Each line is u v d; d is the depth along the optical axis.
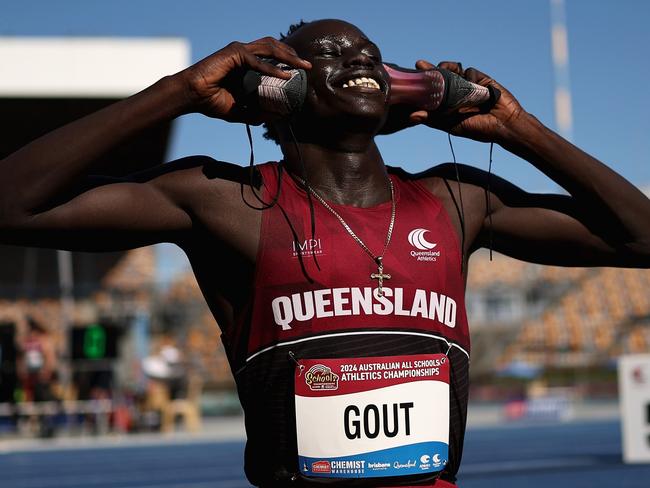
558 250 2.41
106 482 10.56
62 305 23.30
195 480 10.44
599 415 23.89
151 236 2.15
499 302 27.89
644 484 8.38
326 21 2.22
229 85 2.09
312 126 2.17
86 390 19.73
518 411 23.39
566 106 30.98
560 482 8.77
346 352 2.01
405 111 2.35
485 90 2.27
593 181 2.29
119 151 2.09
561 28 31.28
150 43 15.53
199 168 2.16
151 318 23.22
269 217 2.09
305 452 2.01
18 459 14.58
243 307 2.10
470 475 9.82
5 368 19.44
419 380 2.03
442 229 2.17
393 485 2.03
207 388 24.89
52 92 15.29
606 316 27.73
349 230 2.08
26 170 1.97
